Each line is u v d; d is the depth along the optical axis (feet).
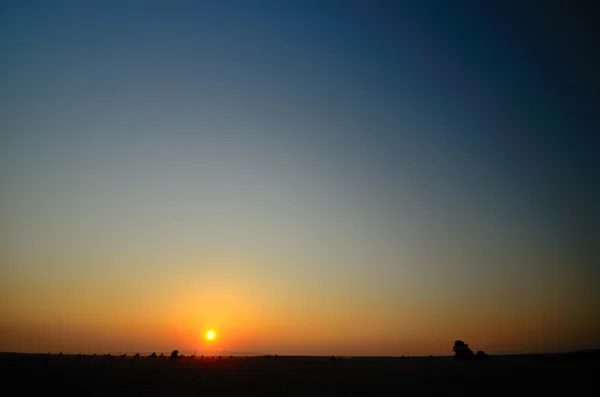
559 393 110.42
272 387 130.93
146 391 117.70
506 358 352.08
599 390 115.55
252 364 275.59
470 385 133.28
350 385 136.77
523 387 124.06
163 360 317.63
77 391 115.03
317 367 246.47
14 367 180.96
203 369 207.92
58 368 186.70
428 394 114.21
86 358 304.91
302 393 117.39
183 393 114.73
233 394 114.01
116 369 193.67
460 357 335.67
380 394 115.03
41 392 112.27
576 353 335.67
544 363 253.65
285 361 334.24
